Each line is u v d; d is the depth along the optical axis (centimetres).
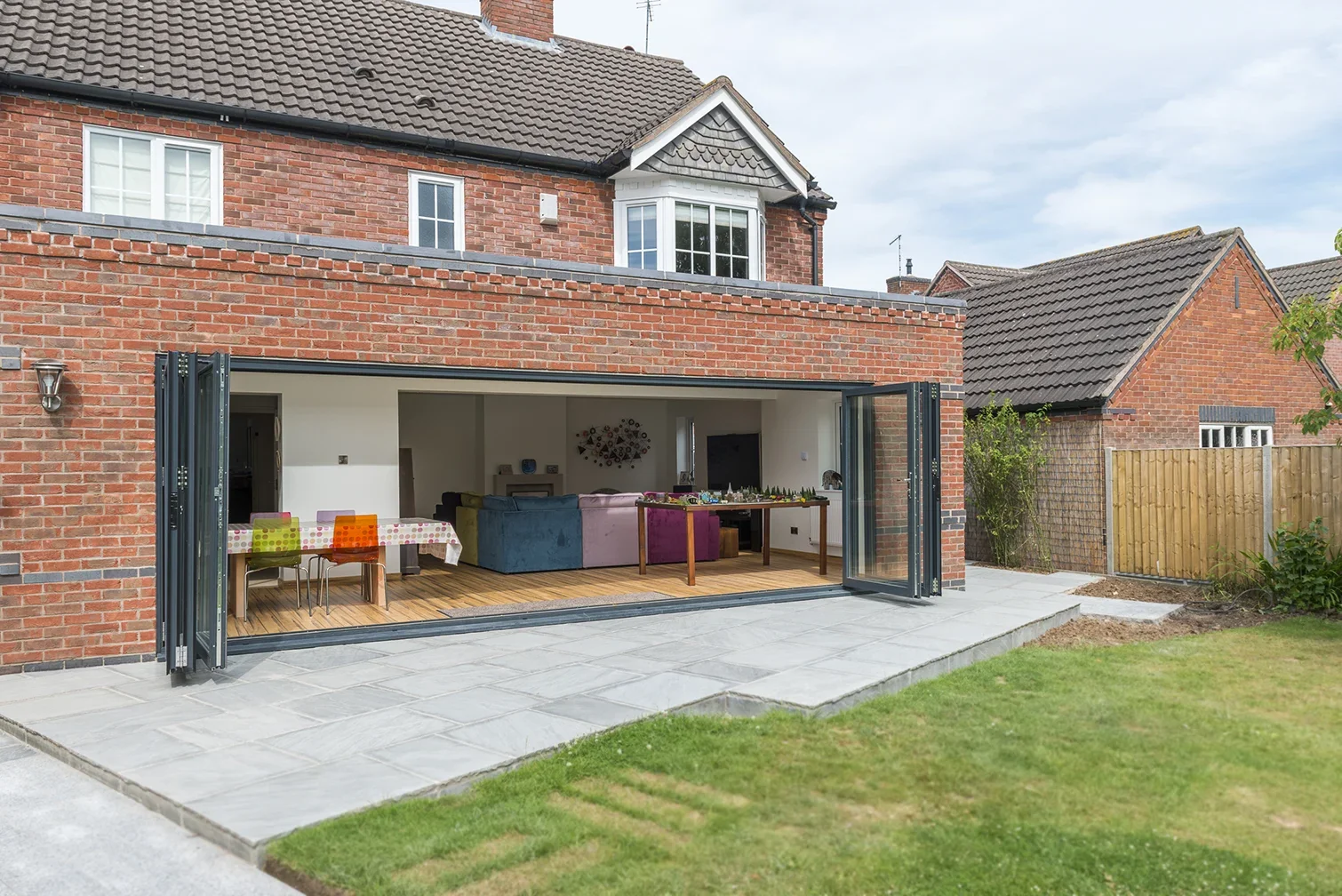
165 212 991
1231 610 998
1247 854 399
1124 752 528
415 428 1619
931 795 468
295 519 917
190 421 669
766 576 1188
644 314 946
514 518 1214
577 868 385
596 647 796
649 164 1188
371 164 1092
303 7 1304
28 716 592
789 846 405
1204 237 1437
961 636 823
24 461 698
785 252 1366
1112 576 1229
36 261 698
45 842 427
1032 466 1319
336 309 799
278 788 459
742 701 625
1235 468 1105
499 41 1434
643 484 1783
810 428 1395
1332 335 978
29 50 959
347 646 808
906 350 1111
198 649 706
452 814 437
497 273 869
